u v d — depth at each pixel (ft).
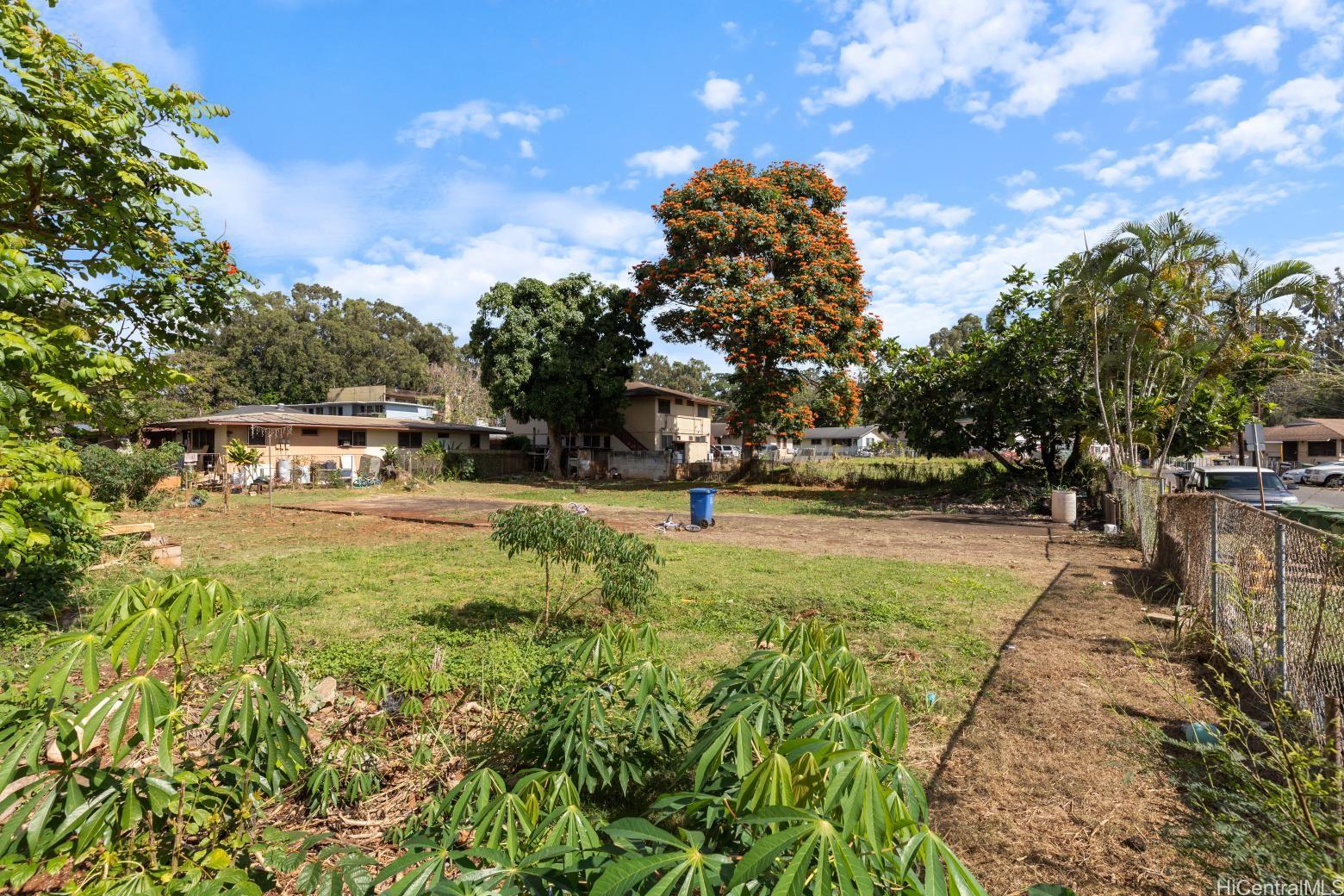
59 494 14.46
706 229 88.12
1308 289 46.50
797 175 94.84
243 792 7.54
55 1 16.44
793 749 5.13
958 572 33.12
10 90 14.84
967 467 89.92
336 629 22.04
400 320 235.61
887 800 4.59
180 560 34.45
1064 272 58.03
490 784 7.03
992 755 13.10
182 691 7.00
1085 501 67.00
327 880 5.90
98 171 16.30
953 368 78.23
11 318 13.83
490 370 110.01
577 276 111.55
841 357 86.74
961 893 3.93
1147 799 11.28
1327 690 11.87
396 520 55.31
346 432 105.91
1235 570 17.83
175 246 19.45
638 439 127.34
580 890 4.97
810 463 101.91
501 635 20.99
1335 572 11.67
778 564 35.29
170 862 6.93
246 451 76.54
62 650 5.52
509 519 20.22
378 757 11.64
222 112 19.07
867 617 23.93
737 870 3.68
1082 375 68.54
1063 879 9.26
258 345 175.94
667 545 42.63
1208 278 50.47
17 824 5.29
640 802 10.70
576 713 9.58
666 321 99.71
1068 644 20.42
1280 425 150.61
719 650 19.89
